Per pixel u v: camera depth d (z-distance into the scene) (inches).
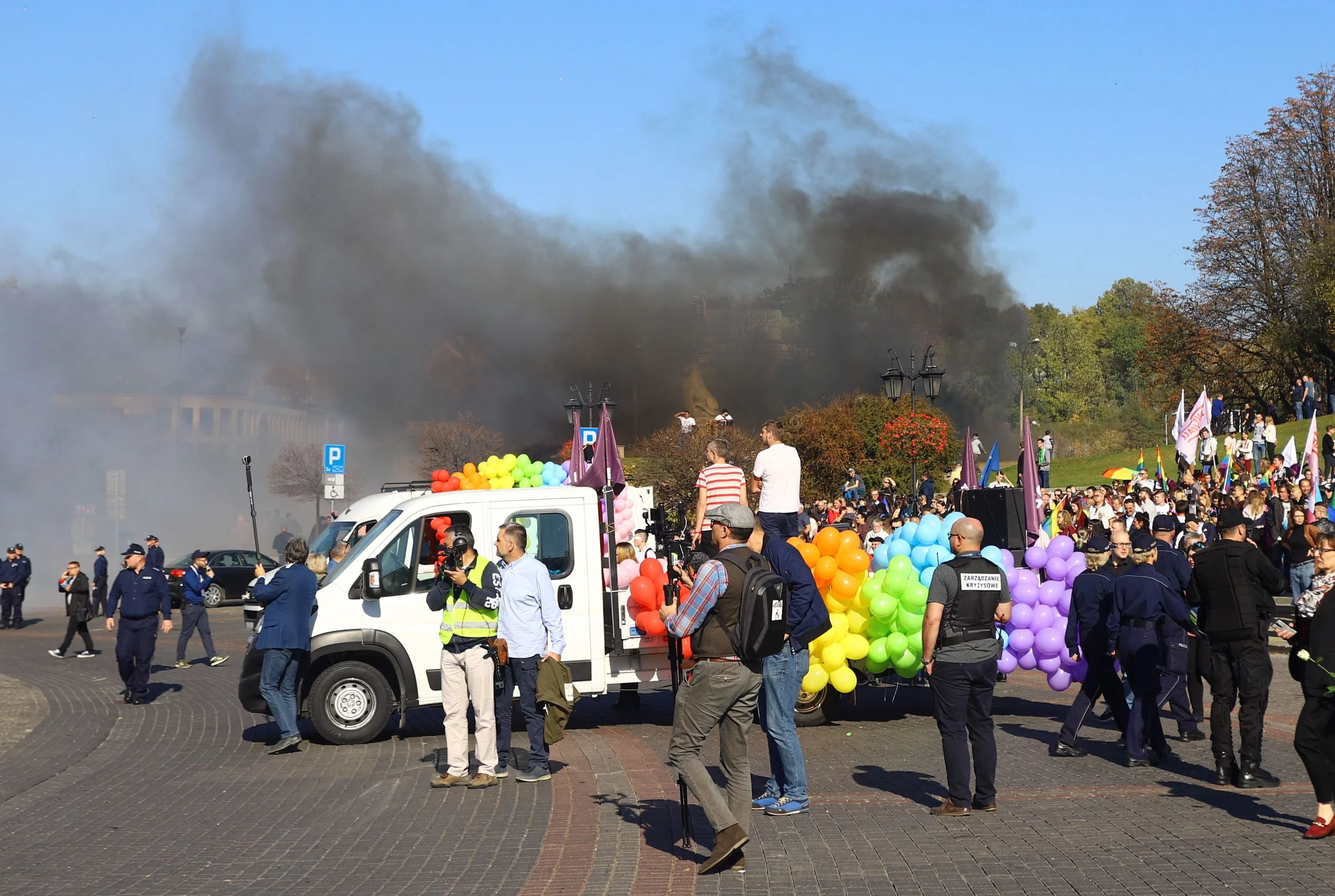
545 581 341.4
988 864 247.4
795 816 294.4
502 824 293.0
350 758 394.3
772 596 252.5
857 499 1147.3
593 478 492.7
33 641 927.0
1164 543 398.0
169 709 528.4
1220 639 323.6
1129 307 4746.6
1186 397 2262.6
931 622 292.4
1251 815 288.5
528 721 342.3
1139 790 319.0
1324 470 1258.0
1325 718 263.6
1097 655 367.2
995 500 467.8
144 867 261.1
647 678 425.4
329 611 419.8
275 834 289.7
